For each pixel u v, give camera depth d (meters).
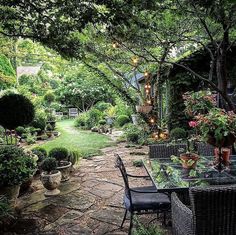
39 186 4.75
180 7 3.85
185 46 6.86
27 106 5.61
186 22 4.96
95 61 7.54
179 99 8.45
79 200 4.07
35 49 10.87
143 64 8.16
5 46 8.55
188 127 8.39
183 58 7.79
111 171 5.68
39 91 18.52
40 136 10.78
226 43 4.51
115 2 3.14
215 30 4.96
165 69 8.25
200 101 3.50
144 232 2.78
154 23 4.45
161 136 8.35
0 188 3.59
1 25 3.80
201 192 1.96
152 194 3.15
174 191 2.57
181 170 3.11
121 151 7.88
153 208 2.90
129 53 7.38
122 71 10.05
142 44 5.07
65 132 13.05
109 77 10.09
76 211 3.69
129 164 6.25
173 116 8.54
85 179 5.12
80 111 20.84
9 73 10.45
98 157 7.12
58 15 3.39
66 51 4.13
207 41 5.92
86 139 10.47
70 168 5.21
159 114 9.84
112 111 14.73
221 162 3.05
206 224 2.03
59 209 3.76
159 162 3.55
